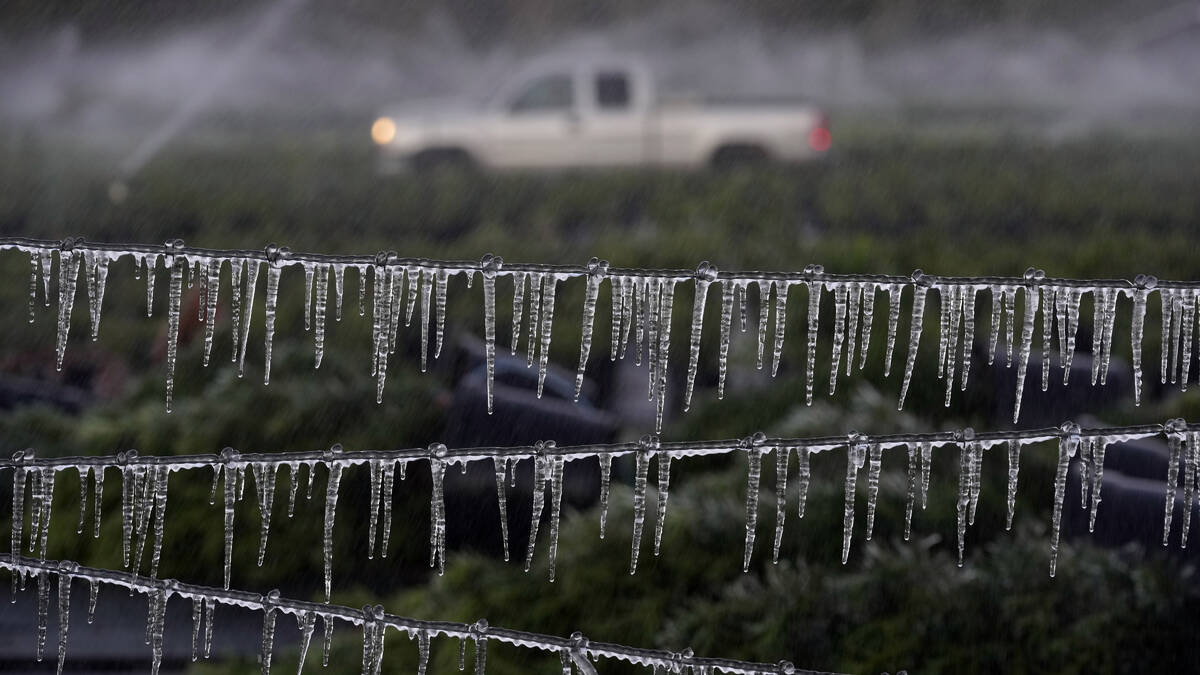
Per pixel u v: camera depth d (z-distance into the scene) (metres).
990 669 20.17
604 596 22.97
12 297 45.25
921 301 10.88
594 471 28.78
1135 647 19.72
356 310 38.59
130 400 33.72
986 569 21.31
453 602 23.78
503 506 10.98
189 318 38.88
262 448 29.41
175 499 28.52
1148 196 63.78
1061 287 10.65
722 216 57.56
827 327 33.88
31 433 31.30
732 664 10.87
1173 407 26.69
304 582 27.72
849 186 66.00
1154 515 20.58
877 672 20.42
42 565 10.98
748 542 11.03
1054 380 28.12
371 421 29.98
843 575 22.08
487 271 10.64
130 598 26.92
